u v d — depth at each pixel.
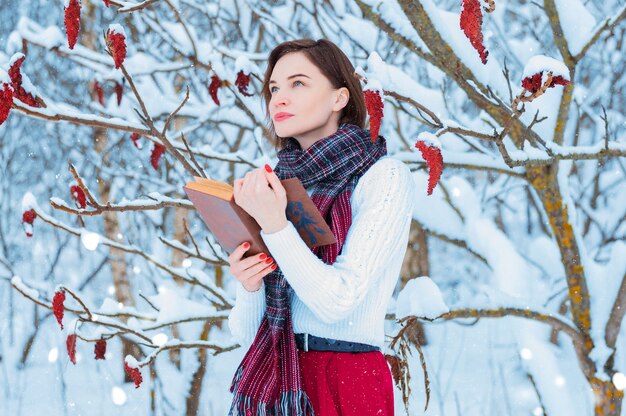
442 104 3.29
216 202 1.41
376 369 1.57
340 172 1.61
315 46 1.76
